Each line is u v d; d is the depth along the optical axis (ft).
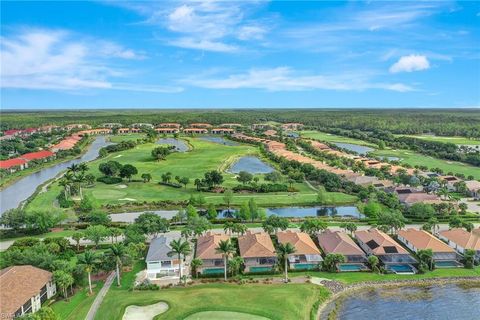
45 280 273.54
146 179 631.97
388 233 407.23
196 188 595.47
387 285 305.12
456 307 274.57
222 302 267.18
